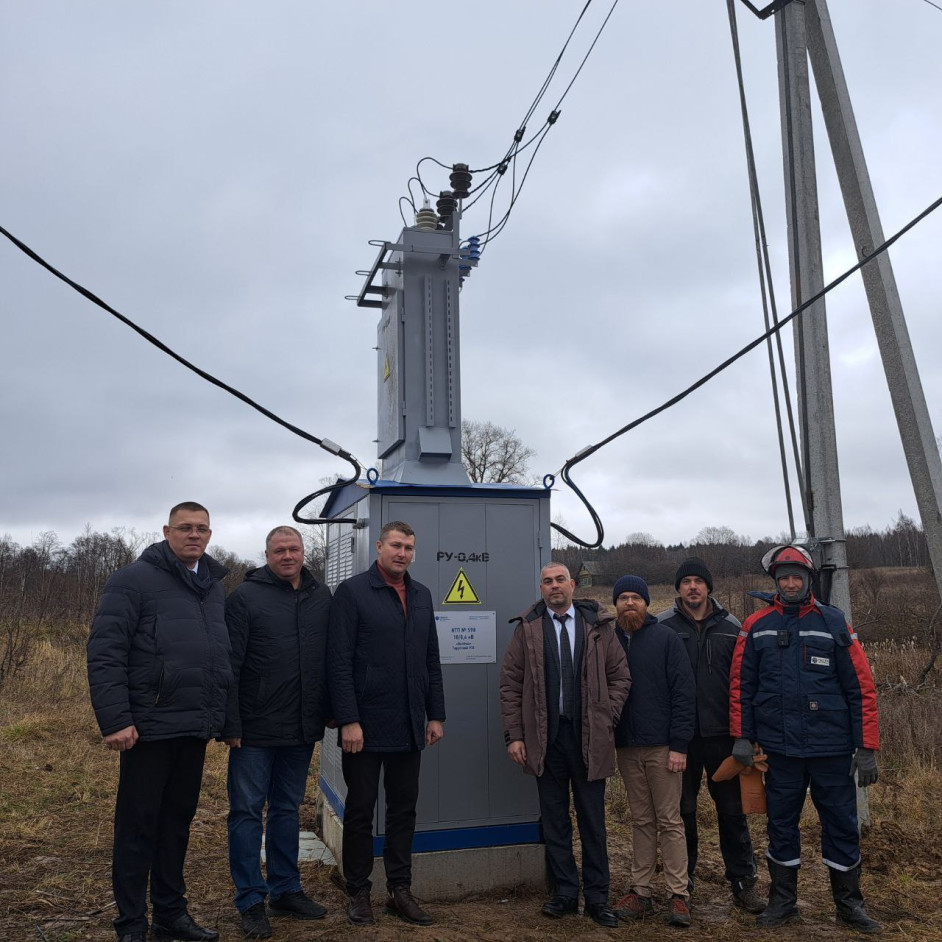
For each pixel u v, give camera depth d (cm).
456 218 578
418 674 428
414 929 404
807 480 600
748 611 1845
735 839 459
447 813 467
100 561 2217
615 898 473
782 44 630
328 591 441
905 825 583
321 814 579
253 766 411
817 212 620
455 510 492
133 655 374
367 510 482
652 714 440
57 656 1345
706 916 443
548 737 435
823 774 427
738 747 439
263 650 414
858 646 430
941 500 575
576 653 441
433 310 557
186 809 392
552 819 439
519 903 456
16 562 2105
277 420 459
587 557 2989
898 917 438
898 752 799
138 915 370
